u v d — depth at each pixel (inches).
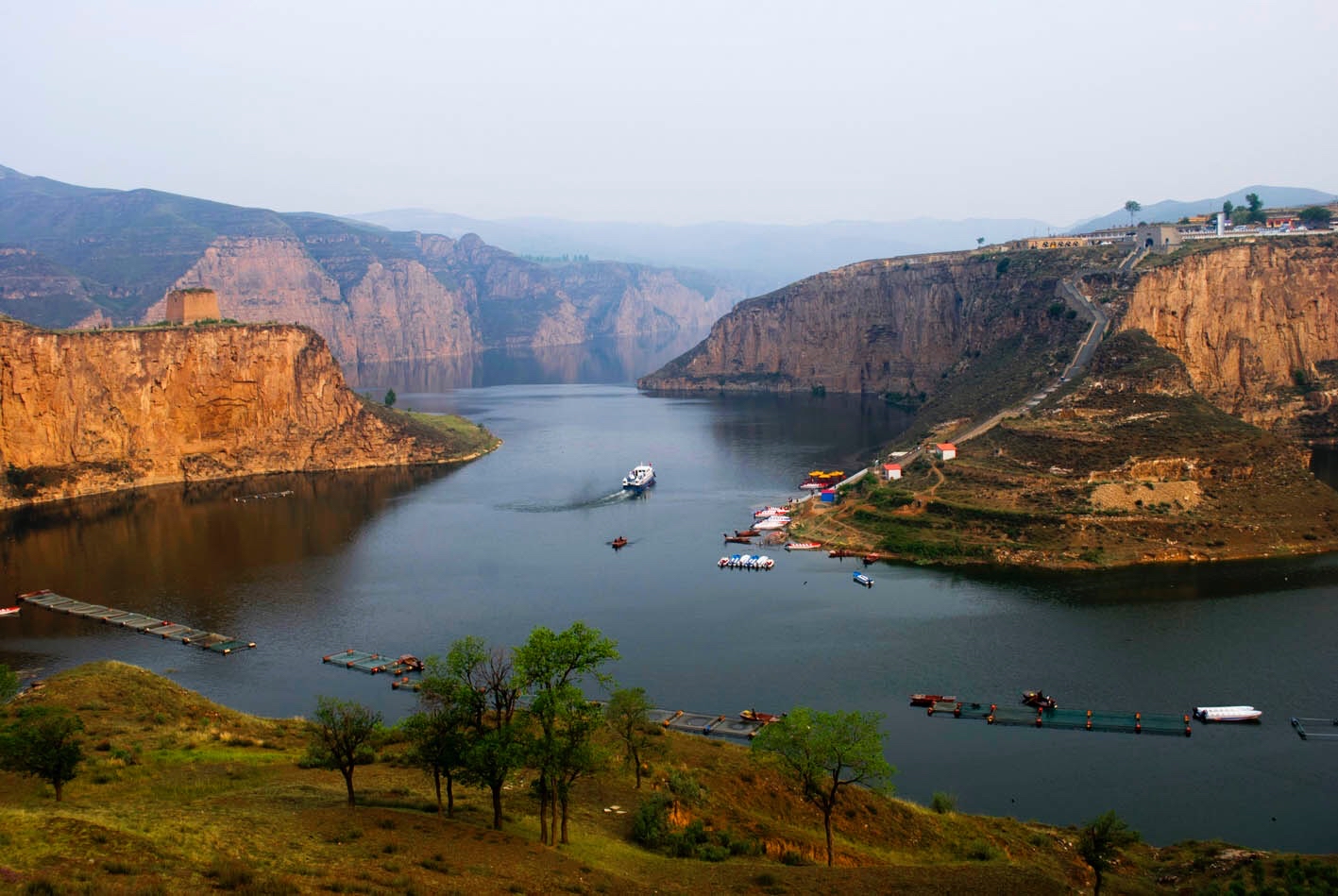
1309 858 3102.9
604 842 2701.8
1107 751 4156.0
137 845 2052.2
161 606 6146.7
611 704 3449.8
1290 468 7603.4
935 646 5305.1
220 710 3988.7
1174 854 3282.5
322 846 2287.2
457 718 2662.4
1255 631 5423.2
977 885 2669.8
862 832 3176.7
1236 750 4160.9
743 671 4982.8
